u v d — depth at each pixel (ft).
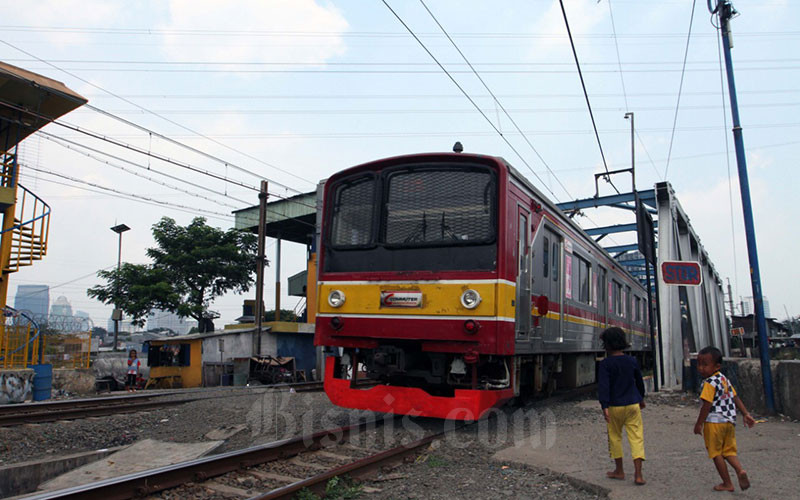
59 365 65.72
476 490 17.01
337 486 16.96
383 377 29.19
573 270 36.14
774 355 97.09
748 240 30.17
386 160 26.96
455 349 24.07
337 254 27.50
